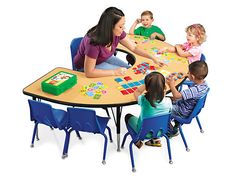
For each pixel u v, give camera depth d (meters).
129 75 2.72
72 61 3.08
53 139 2.80
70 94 2.52
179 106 2.65
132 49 2.99
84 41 2.81
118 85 2.60
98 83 2.63
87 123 2.45
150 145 2.72
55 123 2.52
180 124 2.70
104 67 2.92
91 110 2.36
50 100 2.49
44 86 2.52
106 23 2.57
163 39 3.43
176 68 2.82
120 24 2.58
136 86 2.59
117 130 2.59
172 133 2.78
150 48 3.12
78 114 2.42
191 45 3.00
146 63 2.88
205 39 2.96
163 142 2.78
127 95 2.50
